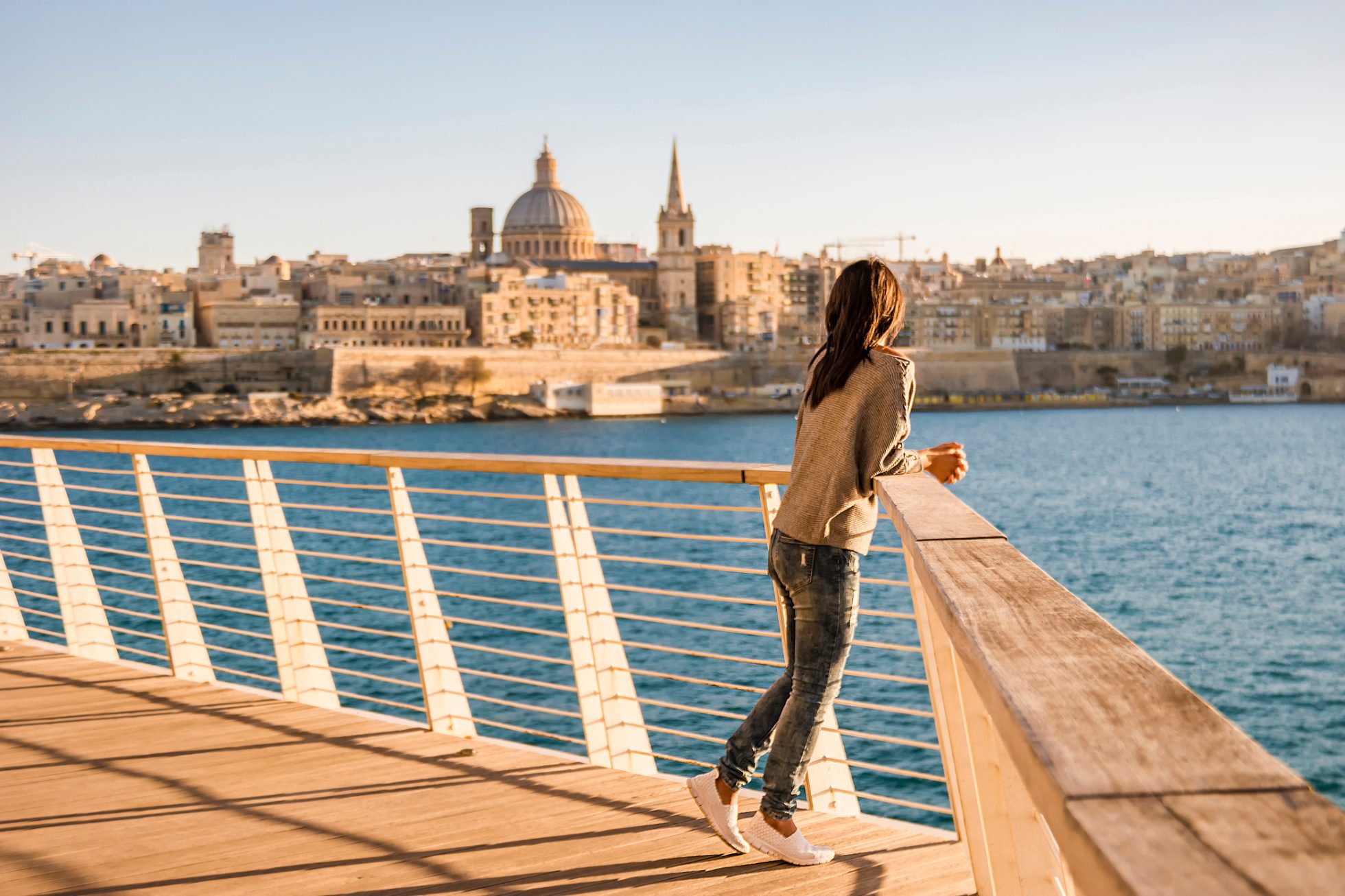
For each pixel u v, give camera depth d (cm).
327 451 660
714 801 458
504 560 4781
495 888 445
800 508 413
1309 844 105
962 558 251
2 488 7294
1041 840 264
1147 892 97
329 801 544
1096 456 12044
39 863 482
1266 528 6538
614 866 459
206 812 534
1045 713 140
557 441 14412
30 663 817
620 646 582
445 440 14575
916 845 468
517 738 2023
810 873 446
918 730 2155
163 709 701
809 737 428
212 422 16275
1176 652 3322
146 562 4166
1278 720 2595
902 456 405
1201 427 17362
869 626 3120
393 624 3041
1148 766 123
